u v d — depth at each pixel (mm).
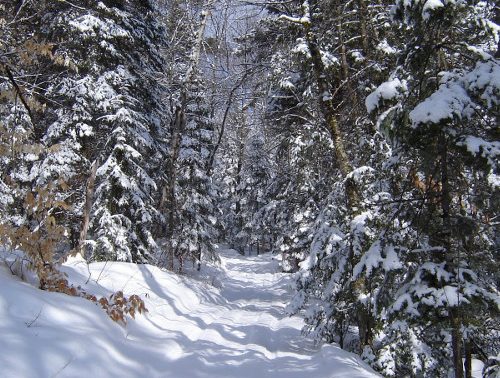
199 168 21688
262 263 30188
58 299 5266
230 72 10422
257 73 9617
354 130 8570
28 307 4617
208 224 22438
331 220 8055
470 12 4531
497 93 3826
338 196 8008
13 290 4727
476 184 4520
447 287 4098
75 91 12594
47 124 13836
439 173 4562
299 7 8023
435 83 4539
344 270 7469
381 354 6043
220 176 44969
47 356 3965
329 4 7832
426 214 4738
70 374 3945
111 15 13500
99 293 7148
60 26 12570
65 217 13984
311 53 7945
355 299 6961
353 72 9125
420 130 4074
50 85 12492
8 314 4324
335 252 7633
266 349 6875
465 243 4660
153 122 16031
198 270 19812
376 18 7930
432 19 4137
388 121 4504
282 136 13891
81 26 12258
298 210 16953
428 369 5738
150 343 5969
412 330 5645
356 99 8469
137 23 14500
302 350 7215
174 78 16500
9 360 3586
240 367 5539
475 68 3998
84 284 7148
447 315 4492
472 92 3979
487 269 4555
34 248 5305
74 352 4312
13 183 5988
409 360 5801
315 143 9914
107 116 13172
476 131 4145
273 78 9148
